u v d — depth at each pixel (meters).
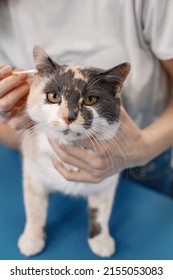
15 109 0.80
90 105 0.72
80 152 0.78
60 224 1.02
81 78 0.72
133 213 1.05
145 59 0.98
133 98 1.01
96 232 0.96
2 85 0.72
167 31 0.91
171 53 0.92
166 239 0.98
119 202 1.08
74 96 0.70
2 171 1.16
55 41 0.99
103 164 0.79
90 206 0.96
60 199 1.10
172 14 0.89
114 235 0.99
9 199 1.06
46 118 0.72
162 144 0.93
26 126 0.81
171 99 1.06
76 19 0.96
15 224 1.00
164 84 1.06
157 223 1.02
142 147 0.86
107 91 0.73
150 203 1.08
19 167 1.17
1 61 1.07
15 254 0.92
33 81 0.77
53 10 0.95
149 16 0.91
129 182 1.16
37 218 0.94
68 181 0.87
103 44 0.96
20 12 0.98
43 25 0.98
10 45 1.05
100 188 0.90
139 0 0.90
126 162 0.84
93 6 0.94
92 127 0.72
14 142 1.08
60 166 0.83
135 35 0.95
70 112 0.69
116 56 0.96
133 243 0.97
